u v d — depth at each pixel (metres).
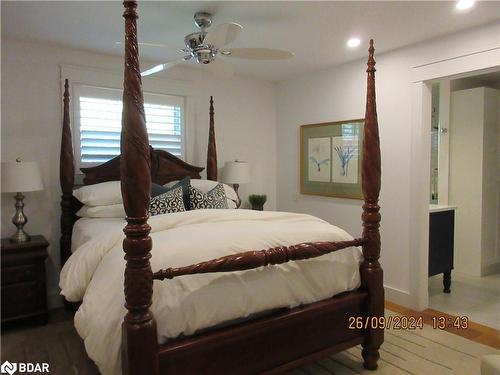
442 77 3.01
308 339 2.05
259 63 3.83
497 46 2.67
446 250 3.67
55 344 2.67
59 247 3.38
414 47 3.19
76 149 3.45
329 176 4.11
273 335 1.91
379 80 3.50
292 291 1.99
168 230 2.11
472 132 4.22
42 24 2.77
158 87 3.89
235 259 1.71
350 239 2.32
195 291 1.67
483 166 4.17
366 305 2.29
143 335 1.48
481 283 4.00
